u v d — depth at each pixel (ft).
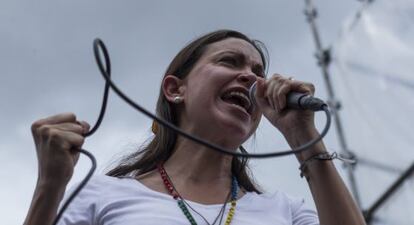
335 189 7.02
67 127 6.62
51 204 6.49
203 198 7.59
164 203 7.25
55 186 6.50
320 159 7.10
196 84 8.22
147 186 7.69
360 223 6.96
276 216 7.49
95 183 7.55
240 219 7.29
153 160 8.17
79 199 7.41
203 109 8.04
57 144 6.49
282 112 7.31
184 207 7.22
